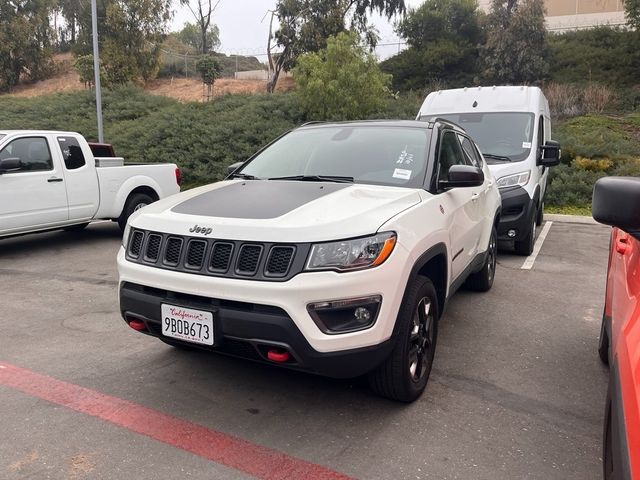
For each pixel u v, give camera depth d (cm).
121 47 3325
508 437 316
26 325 501
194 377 389
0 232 751
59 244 894
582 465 289
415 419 334
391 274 303
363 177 400
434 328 371
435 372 404
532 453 300
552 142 843
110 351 438
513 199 766
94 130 1986
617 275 281
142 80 3553
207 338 306
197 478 275
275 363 302
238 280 296
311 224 298
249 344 300
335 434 316
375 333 298
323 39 2783
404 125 452
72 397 360
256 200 346
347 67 1570
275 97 1906
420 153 414
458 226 424
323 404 352
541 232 1027
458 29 2945
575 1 3431
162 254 327
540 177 885
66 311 543
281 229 297
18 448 300
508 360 428
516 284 660
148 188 963
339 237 294
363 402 355
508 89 920
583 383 388
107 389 371
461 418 336
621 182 182
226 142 1622
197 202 359
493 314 543
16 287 634
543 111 932
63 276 688
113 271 714
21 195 769
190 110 1923
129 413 339
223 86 3519
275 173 433
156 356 427
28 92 3803
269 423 328
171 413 339
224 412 341
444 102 934
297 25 2872
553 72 2444
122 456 293
